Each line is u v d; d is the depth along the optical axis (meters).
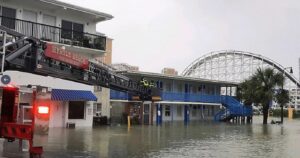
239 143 24.23
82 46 33.66
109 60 73.06
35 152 12.71
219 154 18.44
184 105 58.03
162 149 19.69
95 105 42.88
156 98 26.81
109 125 39.03
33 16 32.22
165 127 38.97
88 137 24.58
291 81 106.81
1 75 11.34
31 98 12.92
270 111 102.50
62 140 21.95
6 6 30.50
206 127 41.38
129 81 22.94
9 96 12.63
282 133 34.41
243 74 106.62
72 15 34.59
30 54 12.48
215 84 64.00
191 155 17.77
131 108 45.09
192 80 57.12
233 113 58.91
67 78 15.24
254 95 56.75
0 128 12.60
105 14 35.41
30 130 12.45
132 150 18.88
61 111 33.72
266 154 18.92
